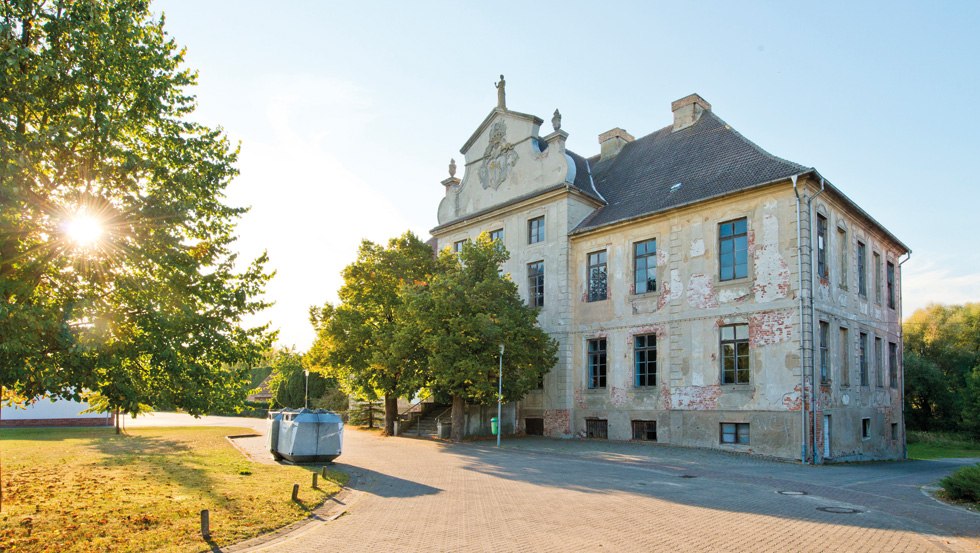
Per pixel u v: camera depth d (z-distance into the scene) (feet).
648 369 89.51
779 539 31.76
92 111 34.94
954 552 29.60
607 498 43.37
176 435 94.02
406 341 90.48
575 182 105.91
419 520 35.91
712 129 98.02
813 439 71.51
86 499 38.65
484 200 118.01
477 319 85.71
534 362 91.15
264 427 118.21
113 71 35.58
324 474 48.67
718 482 51.78
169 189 36.19
